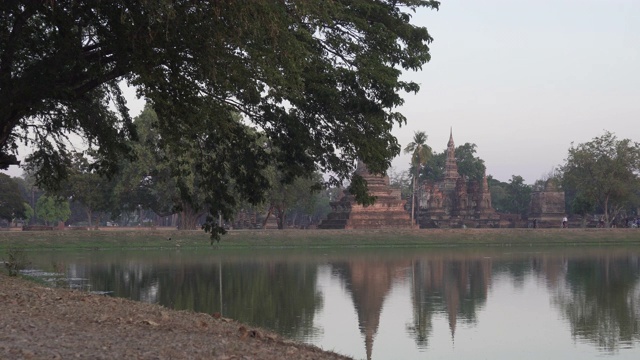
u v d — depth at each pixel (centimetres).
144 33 1989
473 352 2378
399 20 2688
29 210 13212
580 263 6097
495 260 6456
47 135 2844
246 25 1944
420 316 3139
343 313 3192
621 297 3825
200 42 2016
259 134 2903
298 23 2338
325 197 16875
